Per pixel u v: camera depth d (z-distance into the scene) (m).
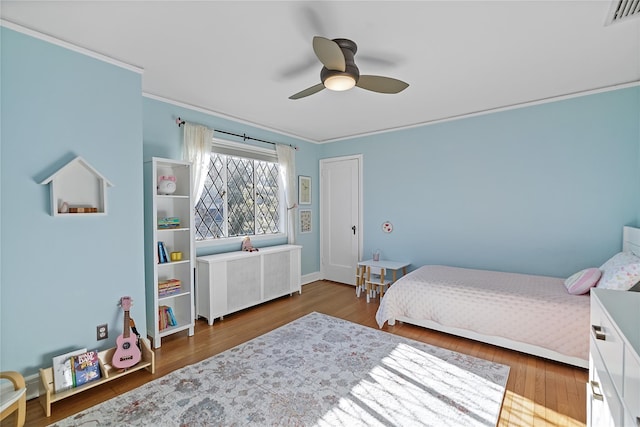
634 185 2.79
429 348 2.64
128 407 1.88
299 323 3.24
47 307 2.01
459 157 3.76
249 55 2.26
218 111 3.54
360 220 4.70
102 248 2.26
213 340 2.85
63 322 2.08
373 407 1.87
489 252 3.59
